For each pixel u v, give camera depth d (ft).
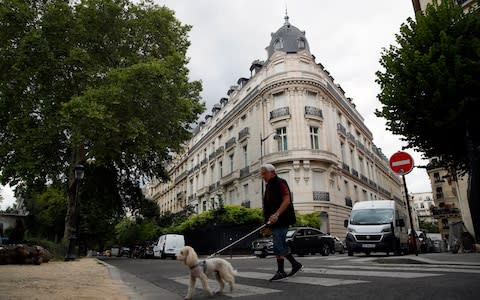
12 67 60.34
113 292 16.53
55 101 65.62
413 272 17.98
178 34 78.69
